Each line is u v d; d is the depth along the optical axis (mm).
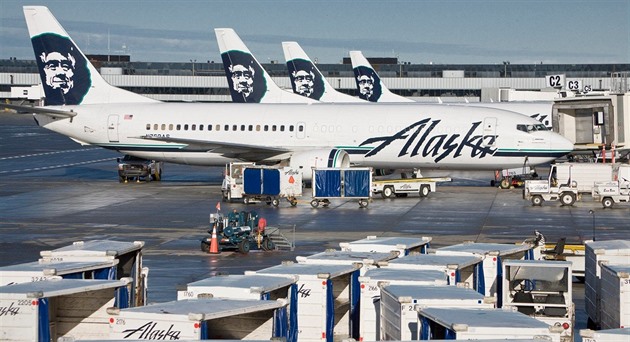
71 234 91500
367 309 46625
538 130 131125
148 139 135875
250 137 137125
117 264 51500
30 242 86375
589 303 57562
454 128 131625
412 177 141500
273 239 84062
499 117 131750
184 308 38938
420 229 95562
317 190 115250
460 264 51125
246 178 117500
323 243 86812
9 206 114812
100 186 142500
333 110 136750
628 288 47719
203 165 141125
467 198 127312
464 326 34938
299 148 135375
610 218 105125
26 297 40438
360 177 115250
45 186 142000
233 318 41000
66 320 44375
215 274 71562
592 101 149500
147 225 98312
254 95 170125
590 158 153875
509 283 51469
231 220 84812
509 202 122375
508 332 34875
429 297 40938
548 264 51125
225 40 170375
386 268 50406
